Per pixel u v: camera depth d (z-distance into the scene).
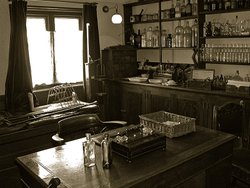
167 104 4.28
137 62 5.51
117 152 1.98
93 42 4.95
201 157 2.02
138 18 5.24
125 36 5.54
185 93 3.98
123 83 4.93
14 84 4.06
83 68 4.91
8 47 4.12
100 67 5.08
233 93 3.43
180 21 4.66
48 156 2.05
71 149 2.18
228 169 2.30
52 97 4.56
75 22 4.89
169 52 4.98
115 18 4.79
